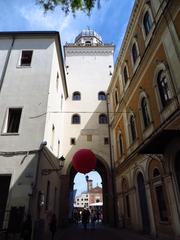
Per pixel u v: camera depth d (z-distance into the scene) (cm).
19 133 1238
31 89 1397
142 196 1408
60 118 2070
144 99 1396
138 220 1402
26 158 1155
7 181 1148
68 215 2062
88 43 3191
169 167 1007
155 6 1216
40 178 1145
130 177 1612
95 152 2248
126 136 1750
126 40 1742
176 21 990
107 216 2369
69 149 2252
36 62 1515
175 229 938
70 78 2720
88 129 2375
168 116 1040
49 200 1412
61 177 2084
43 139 1223
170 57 1028
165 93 1108
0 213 1039
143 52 1400
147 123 1345
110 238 1210
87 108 2509
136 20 1520
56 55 1717
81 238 1230
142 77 1391
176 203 944
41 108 1330
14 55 1543
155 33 1160
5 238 898
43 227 1146
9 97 1361
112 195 2039
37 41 1628
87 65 2841
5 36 1641
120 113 1948
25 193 1046
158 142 974
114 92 2234
